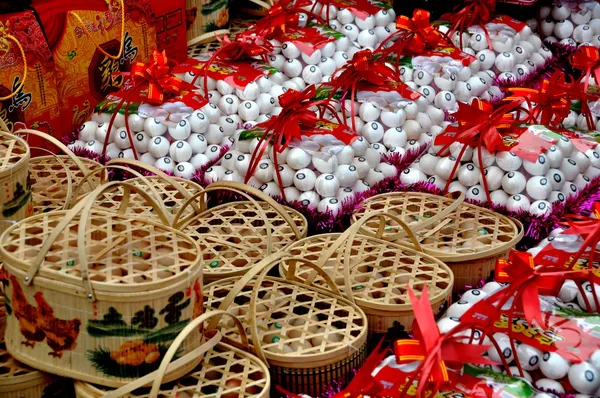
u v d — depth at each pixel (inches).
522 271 56.7
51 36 94.3
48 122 94.7
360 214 82.8
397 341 51.8
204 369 57.9
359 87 101.3
